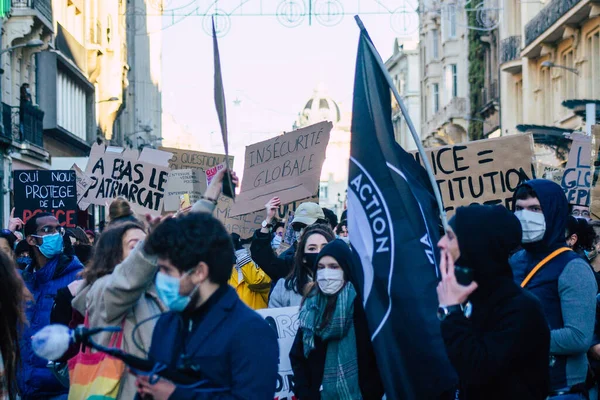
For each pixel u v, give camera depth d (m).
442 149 8.41
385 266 4.25
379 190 4.34
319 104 122.19
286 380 6.04
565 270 4.87
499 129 40.19
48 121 31.08
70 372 4.52
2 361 4.32
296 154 8.64
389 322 4.19
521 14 35.41
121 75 46.91
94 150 10.70
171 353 3.56
